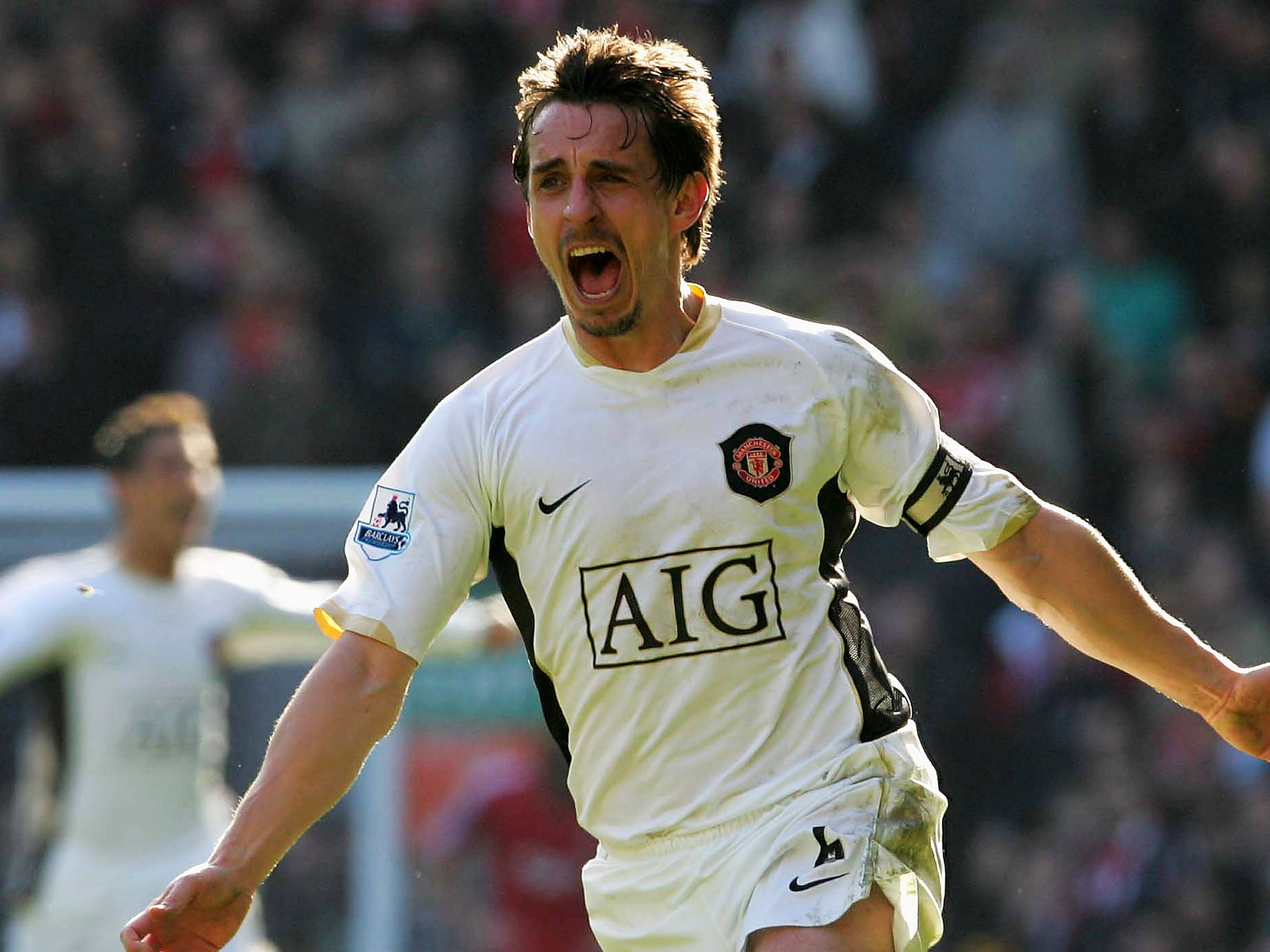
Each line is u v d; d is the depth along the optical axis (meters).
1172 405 40.81
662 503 10.59
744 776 10.58
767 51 43.94
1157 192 43.22
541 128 10.59
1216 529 38.81
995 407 39.69
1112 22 44.19
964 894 34.62
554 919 30.58
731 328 10.92
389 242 41.97
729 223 42.41
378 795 31.09
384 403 40.03
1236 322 42.44
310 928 31.09
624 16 44.41
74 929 21.61
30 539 31.91
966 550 11.15
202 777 22.41
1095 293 42.22
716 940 10.58
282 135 42.81
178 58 43.38
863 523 35.94
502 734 31.27
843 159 43.16
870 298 40.34
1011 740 35.00
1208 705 11.48
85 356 40.28
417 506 10.86
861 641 10.91
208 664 22.34
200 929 10.27
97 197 41.72
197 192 42.19
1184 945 33.53
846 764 10.62
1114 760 34.66
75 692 21.75
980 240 42.59
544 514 10.70
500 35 43.88
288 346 39.81
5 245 40.97
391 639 10.69
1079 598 11.16
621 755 10.73
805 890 10.31
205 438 22.47
